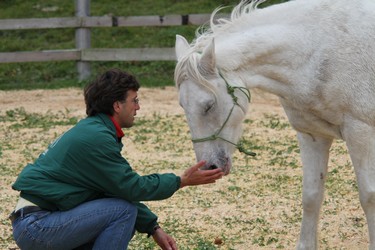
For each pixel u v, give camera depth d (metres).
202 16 16.38
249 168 9.98
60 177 5.17
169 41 19.33
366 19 6.08
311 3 6.20
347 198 8.63
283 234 7.54
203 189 9.14
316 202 6.52
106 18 16.80
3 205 8.65
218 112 5.82
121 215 5.21
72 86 16.67
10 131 12.56
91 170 5.14
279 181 9.36
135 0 22.05
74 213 5.17
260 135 11.76
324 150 6.48
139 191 5.15
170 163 10.33
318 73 6.04
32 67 18.67
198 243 7.11
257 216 8.10
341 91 6.02
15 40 20.03
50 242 5.17
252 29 6.18
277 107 13.87
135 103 5.35
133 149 11.18
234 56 5.98
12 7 21.69
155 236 5.61
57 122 13.09
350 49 6.00
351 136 6.09
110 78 5.27
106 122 5.26
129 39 19.59
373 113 6.06
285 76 6.12
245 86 6.03
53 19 16.86
